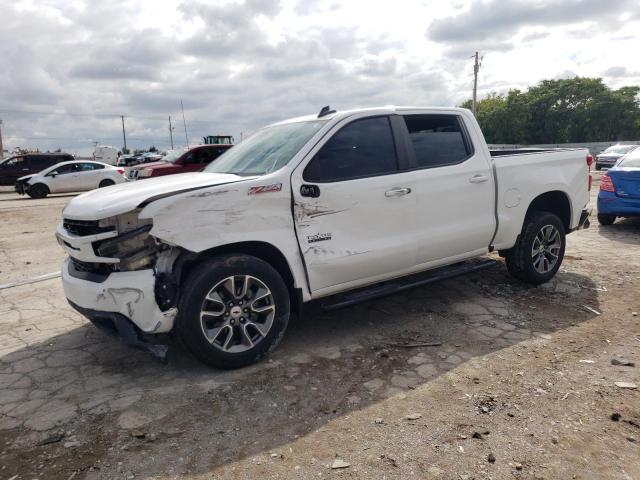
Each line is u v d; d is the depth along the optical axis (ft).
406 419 9.77
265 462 8.60
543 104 223.71
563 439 8.96
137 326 11.08
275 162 12.93
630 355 12.23
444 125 15.42
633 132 224.94
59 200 61.16
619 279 18.45
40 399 10.96
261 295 12.02
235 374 11.82
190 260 11.55
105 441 9.31
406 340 13.58
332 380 11.45
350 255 13.03
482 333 13.89
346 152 13.29
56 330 15.24
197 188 11.21
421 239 14.32
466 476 8.06
